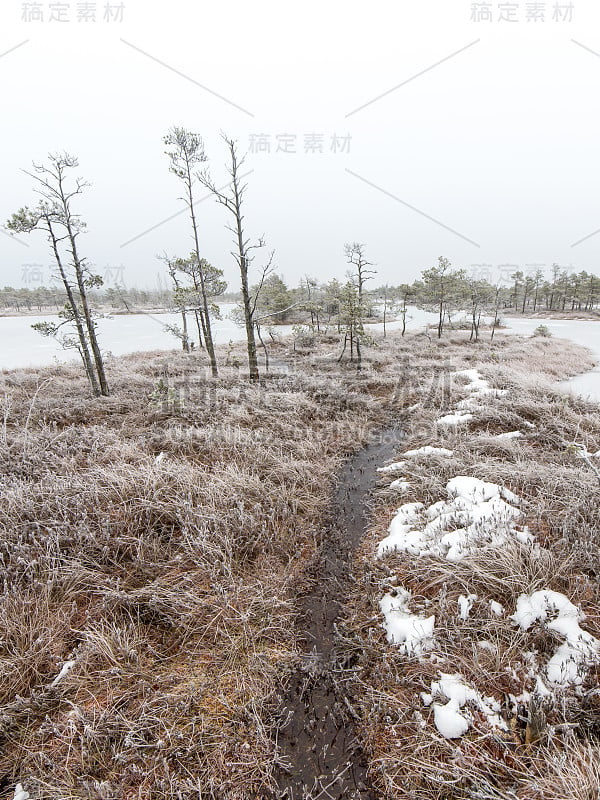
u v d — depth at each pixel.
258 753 2.48
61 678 2.81
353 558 4.31
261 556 4.23
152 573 3.72
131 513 4.34
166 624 3.35
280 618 3.48
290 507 5.14
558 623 2.90
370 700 2.74
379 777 2.36
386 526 4.76
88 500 4.39
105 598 3.38
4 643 2.92
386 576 3.85
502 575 3.43
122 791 2.24
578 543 3.56
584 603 3.11
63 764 2.36
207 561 3.93
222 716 2.67
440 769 2.29
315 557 4.32
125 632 3.04
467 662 2.83
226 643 3.21
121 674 2.87
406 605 3.45
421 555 3.89
